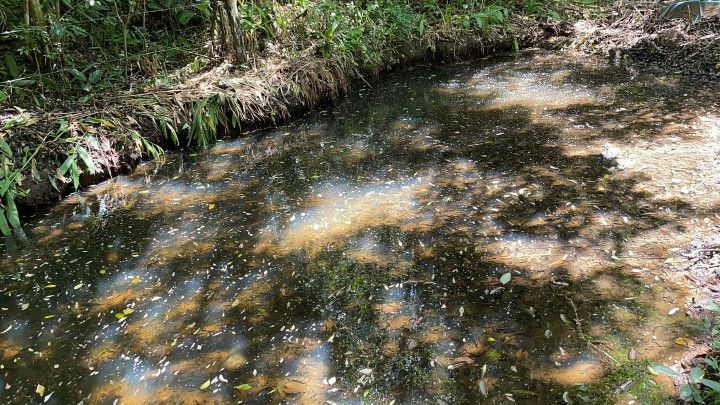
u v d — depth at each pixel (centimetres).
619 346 213
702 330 213
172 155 418
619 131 389
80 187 373
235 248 299
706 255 253
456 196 329
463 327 232
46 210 352
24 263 301
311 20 542
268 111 462
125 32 457
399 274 267
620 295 238
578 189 322
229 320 248
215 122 438
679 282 240
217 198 353
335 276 271
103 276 286
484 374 208
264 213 331
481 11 618
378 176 363
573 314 231
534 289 248
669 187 312
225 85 457
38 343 245
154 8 530
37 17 423
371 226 308
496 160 368
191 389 213
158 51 503
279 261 286
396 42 580
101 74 449
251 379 215
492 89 502
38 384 222
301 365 221
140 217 337
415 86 529
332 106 499
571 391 197
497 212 309
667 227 278
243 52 485
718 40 508
